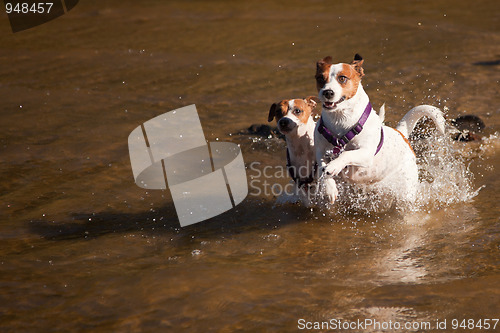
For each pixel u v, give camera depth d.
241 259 6.40
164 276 5.98
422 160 9.14
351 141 7.11
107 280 5.94
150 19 25.95
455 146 9.91
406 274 5.88
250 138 11.03
